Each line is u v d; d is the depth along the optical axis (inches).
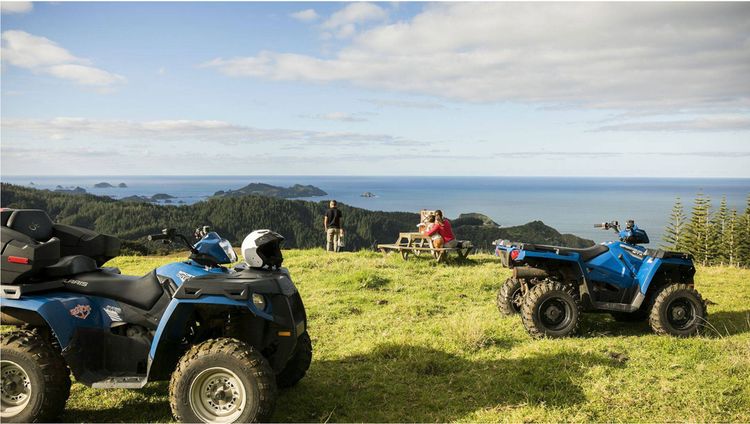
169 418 198.8
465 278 470.9
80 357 189.8
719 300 402.6
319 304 379.6
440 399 215.8
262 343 197.9
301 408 207.9
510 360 259.1
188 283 181.2
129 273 549.3
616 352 264.7
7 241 190.2
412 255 616.7
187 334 201.6
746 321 336.2
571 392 220.2
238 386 174.2
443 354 266.8
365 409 208.1
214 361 172.6
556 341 285.4
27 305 183.6
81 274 203.9
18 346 182.1
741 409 205.3
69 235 212.8
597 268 314.8
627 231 327.0
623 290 317.7
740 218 2987.2
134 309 198.8
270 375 174.6
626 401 211.8
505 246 329.4
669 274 322.7
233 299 177.5
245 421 170.6
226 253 208.7
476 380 234.2
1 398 186.9
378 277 463.8
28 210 202.8
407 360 257.4
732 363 247.0
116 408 208.4
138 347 196.1
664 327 302.4
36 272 192.1
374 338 296.7
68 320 187.8
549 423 194.2
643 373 239.6
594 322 334.6
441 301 398.0
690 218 3267.7
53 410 185.0
